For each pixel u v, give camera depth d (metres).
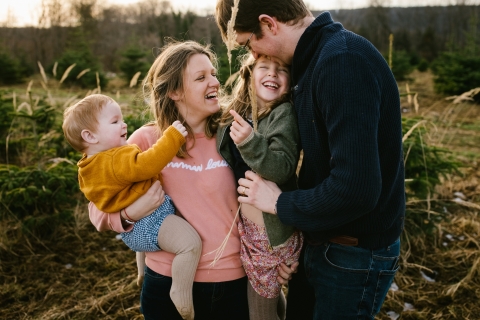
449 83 12.61
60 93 11.72
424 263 3.90
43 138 4.70
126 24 35.88
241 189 1.79
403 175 1.78
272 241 1.84
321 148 1.64
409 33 31.39
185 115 1.94
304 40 1.67
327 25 1.65
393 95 1.57
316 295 1.89
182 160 1.91
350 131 1.42
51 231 4.33
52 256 3.99
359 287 1.75
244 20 1.73
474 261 3.81
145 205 1.81
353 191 1.42
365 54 1.50
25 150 5.94
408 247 4.07
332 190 1.46
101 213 1.94
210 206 1.88
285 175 1.76
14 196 4.04
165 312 1.92
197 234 1.84
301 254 2.04
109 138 1.85
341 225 1.67
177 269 1.79
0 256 3.95
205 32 30.08
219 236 1.87
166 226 1.82
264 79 1.94
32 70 21.19
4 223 4.34
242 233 1.89
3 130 5.90
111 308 3.27
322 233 1.75
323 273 1.81
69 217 4.34
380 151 1.60
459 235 4.48
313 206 1.53
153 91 1.97
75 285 3.61
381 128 1.58
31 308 3.32
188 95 1.88
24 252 4.06
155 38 31.33
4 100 6.48
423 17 34.94
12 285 3.57
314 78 1.56
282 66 1.93
